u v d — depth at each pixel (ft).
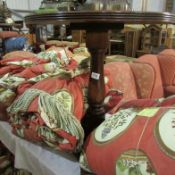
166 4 10.37
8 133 2.94
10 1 12.00
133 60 5.10
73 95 2.61
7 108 2.85
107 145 1.89
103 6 2.23
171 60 5.04
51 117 2.30
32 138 2.58
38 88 2.66
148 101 2.27
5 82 3.15
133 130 1.84
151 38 6.65
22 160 2.76
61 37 7.34
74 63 3.88
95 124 2.50
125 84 4.18
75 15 1.81
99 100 2.49
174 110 1.86
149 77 4.62
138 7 8.25
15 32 7.19
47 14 1.87
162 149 1.59
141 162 1.63
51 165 2.34
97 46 2.21
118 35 6.59
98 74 2.38
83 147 2.18
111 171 1.80
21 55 4.47
